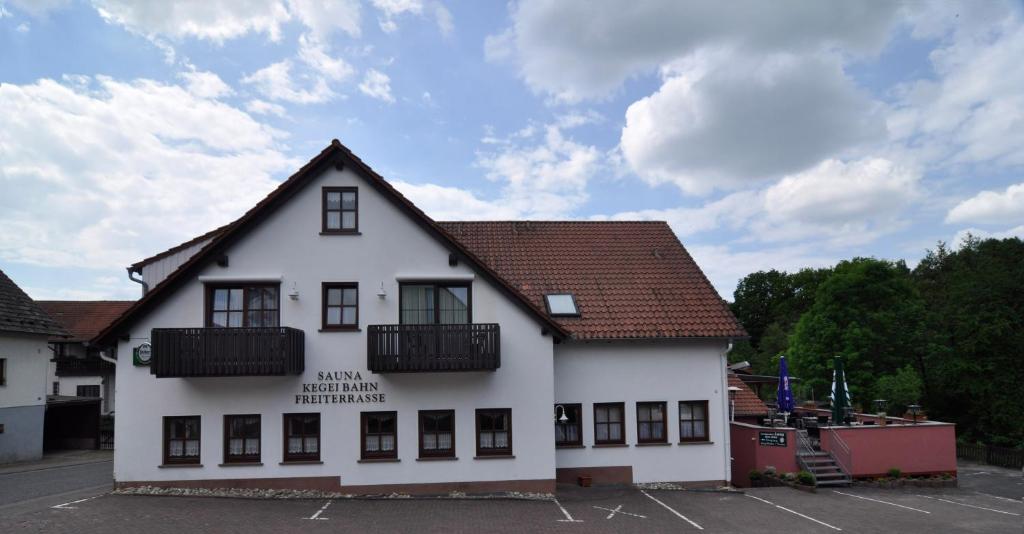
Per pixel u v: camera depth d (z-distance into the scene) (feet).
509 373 54.80
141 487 50.90
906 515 49.44
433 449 53.83
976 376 119.55
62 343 124.16
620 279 66.80
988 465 92.84
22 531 39.34
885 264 134.92
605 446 59.88
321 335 53.16
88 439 92.12
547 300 62.69
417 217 54.60
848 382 128.57
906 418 73.10
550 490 54.44
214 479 51.29
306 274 53.57
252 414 52.08
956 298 130.00
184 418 51.88
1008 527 46.16
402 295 54.54
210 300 52.75
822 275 215.92
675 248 72.38
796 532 43.50
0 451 72.95
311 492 51.62
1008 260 140.77
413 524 43.45
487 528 42.86
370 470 52.60
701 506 50.90
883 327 129.39
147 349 51.75
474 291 55.11
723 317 62.69
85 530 39.65
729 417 68.03
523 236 72.74
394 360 51.24
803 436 67.62
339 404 52.80
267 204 53.06
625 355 61.00
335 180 54.60
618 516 47.01
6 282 80.64
